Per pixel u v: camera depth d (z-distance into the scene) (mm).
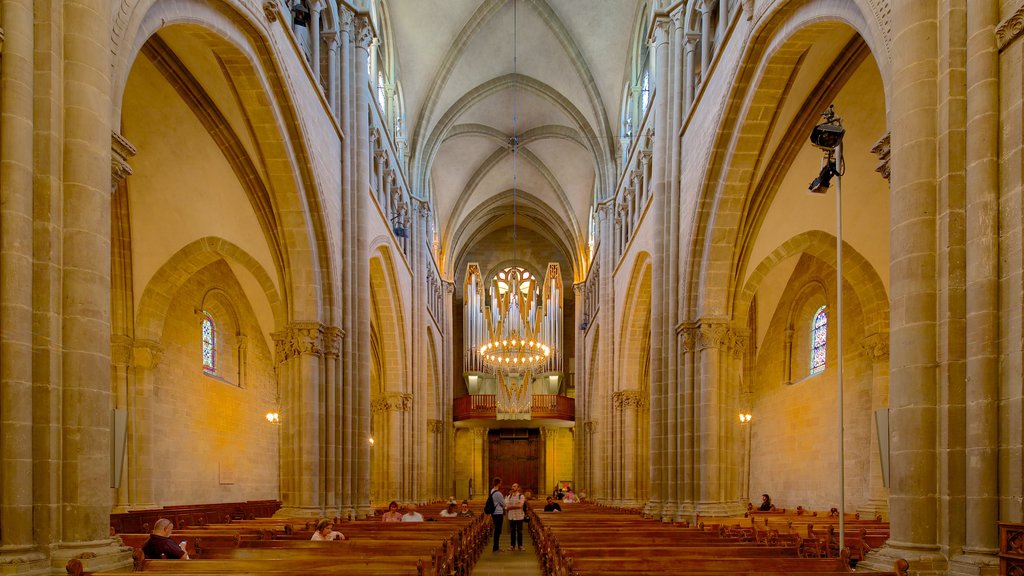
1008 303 6656
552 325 44625
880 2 8555
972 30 7098
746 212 16203
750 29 13367
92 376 7375
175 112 15617
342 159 18469
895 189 7590
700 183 16500
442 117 32344
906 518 7129
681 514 16547
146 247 18641
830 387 21344
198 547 10070
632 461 27891
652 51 22891
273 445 28141
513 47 30031
